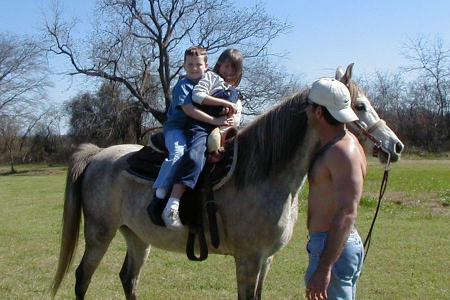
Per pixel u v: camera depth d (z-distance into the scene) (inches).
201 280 217.5
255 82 1039.0
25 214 434.3
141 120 1235.2
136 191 151.5
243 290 134.7
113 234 164.6
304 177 131.8
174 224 131.3
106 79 1139.3
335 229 92.2
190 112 136.4
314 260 101.0
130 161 154.1
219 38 1092.5
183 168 131.6
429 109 1332.4
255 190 131.3
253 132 134.9
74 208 169.5
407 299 187.6
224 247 139.3
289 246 278.7
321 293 92.5
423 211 395.2
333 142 98.0
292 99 130.3
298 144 128.6
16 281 216.7
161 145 148.3
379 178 637.9
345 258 99.2
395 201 446.0
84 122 1239.5
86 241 166.2
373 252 259.3
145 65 1125.1
